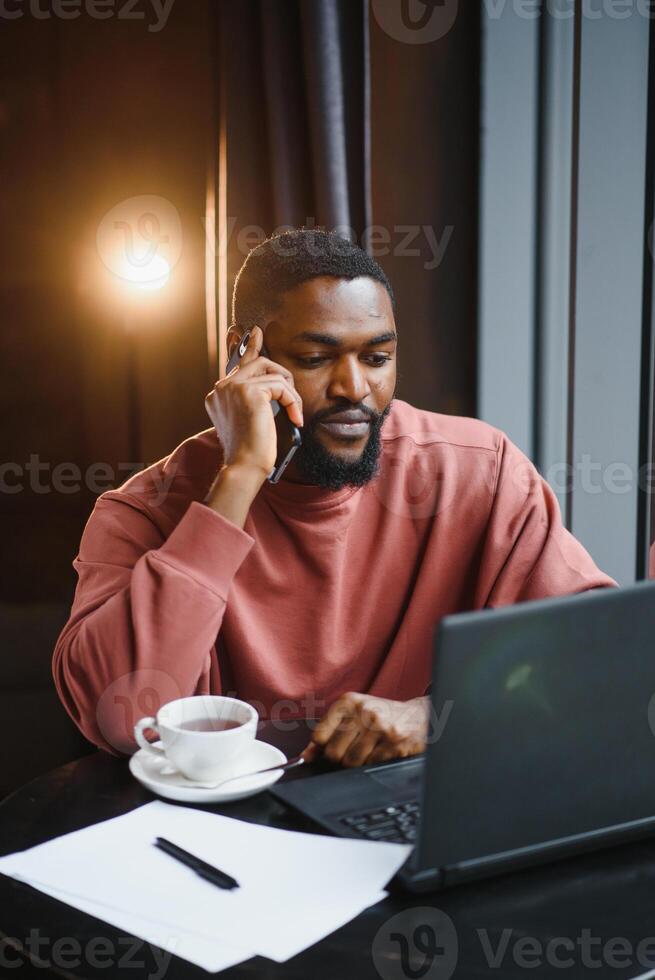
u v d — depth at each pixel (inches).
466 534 57.4
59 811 38.9
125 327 113.7
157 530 53.9
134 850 34.7
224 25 79.7
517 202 82.6
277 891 32.1
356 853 34.2
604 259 80.9
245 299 53.7
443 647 29.8
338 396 51.3
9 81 114.6
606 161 79.6
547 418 84.9
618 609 32.2
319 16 76.8
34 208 116.6
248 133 80.7
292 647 53.7
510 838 32.5
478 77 81.7
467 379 85.4
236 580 53.2
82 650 47.0
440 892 32.7
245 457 49.1
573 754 32.7
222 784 39.6
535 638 31.0
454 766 30.8
